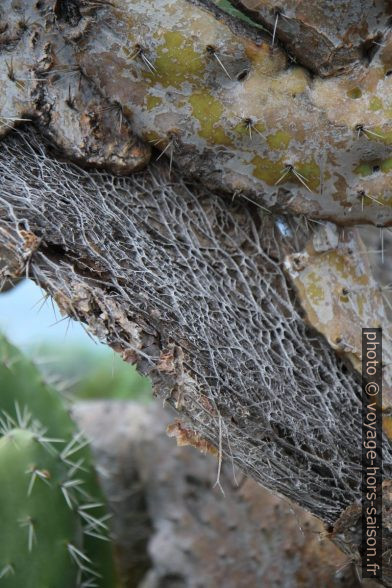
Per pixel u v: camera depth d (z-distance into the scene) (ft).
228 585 4.25
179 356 3.53
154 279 3.59
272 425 3.59
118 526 4.45
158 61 3.51
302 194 3.60
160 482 4.44
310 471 3.58
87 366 6.51
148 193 3.67
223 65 3.51
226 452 3.56
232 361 3.58
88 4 3.50
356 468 3.59
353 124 3.51
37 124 3.61
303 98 3.52
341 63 3.52
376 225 3.64
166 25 3.49
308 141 3.53
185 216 3.69
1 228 3.51
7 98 3.58
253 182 3.61
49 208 3.57
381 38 3.50
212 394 3.54
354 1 3.45
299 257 3.64
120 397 5.52
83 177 3.64
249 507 4.27
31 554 3.78
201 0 3.54
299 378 3.63
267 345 3.62
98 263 3.56
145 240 3.63
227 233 3.71
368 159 3.54
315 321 3.63
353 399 3.63
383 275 4.03
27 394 4.08
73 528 3.86
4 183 3.58
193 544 4.32
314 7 3.46
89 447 4.09
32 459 3.83
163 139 3.60
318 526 4.12
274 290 3.68
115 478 4.50
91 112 3.60
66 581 3.83
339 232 3.65
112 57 3.54
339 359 3.66
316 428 3.59
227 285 3.66
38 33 3.56
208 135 3.57
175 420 3.55
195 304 3.60
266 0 3.48
